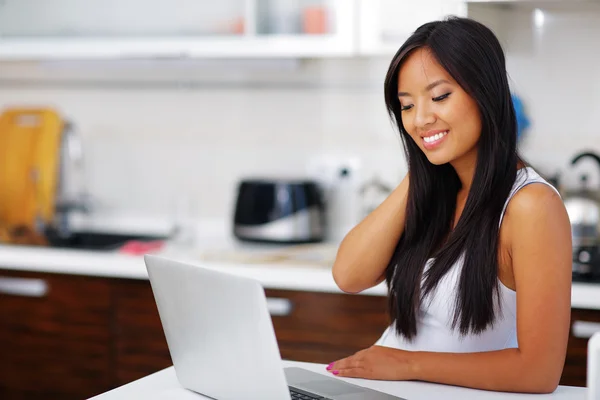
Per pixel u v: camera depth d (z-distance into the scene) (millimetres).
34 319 2854
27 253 2850
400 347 1609
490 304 1457
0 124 3326
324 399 1347
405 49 1436
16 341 2885
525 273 1386
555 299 1370
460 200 1570
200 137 3279
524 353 1380
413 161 1562
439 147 1434
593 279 2414
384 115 3066
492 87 1401
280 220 2955
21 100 3459
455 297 1483
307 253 2791
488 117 1407
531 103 2787
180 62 2990
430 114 1419
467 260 1455
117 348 2773
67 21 3039
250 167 3238
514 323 1513
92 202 3414
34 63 3432
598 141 2752
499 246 1451
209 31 2906
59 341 2836
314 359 2590
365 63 3068
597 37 2703
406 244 1600
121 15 2988
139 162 3355
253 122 3217
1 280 2881
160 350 2727
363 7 2721
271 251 2869
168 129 3312
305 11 2805
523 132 2645
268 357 1170
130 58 3002
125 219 3377
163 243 3025
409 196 1584
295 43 2785
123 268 2717
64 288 2811
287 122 3180
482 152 1442
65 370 2840
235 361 1245
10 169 3283
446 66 1385
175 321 1354
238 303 1181
